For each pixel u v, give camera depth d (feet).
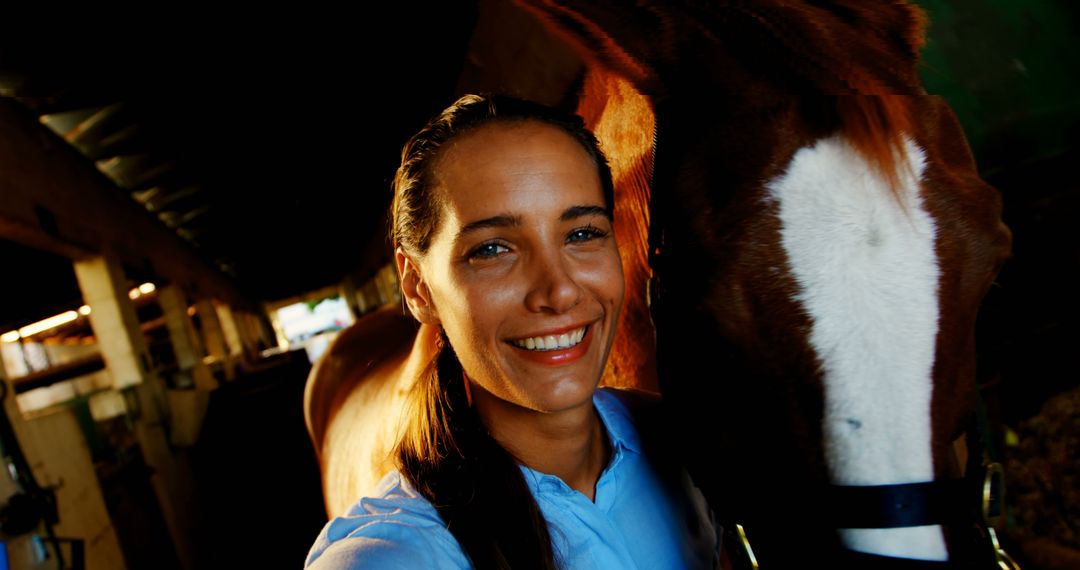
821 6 2.45
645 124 3.08
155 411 15.67
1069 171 7.11
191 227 32.76
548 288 2.11
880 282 2.20
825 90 2.34
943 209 2.23
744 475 2.74
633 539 2.63
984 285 2.35
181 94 16.46
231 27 13.53
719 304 2.42
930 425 2.27
